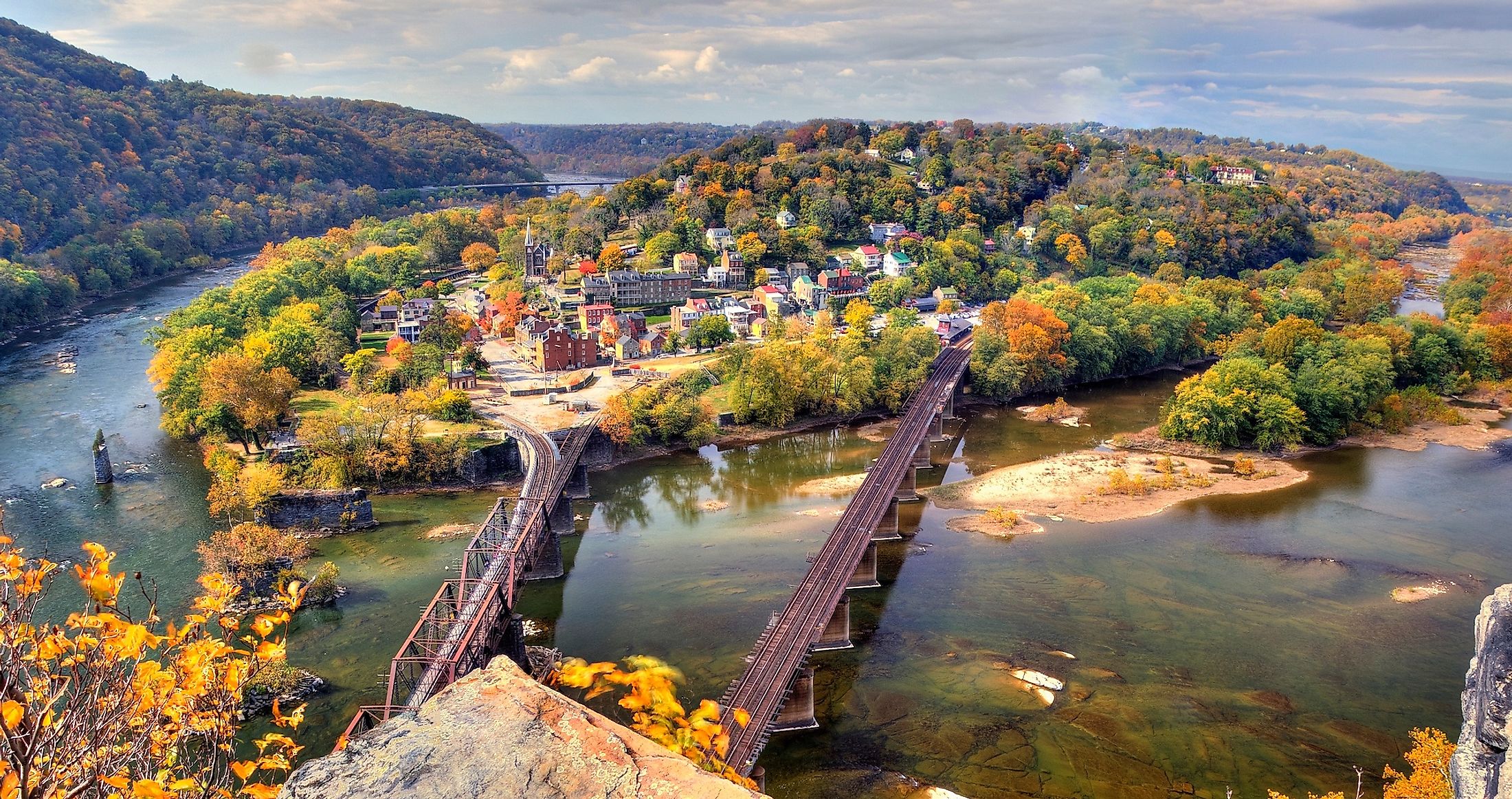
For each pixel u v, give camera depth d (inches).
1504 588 999.6
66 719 645.9
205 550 4116.6
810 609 3555.6
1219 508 5275.6
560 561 4488.2
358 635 3742.6
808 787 2876.5
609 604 4133.9
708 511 5398.6
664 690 1065.5
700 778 569.3
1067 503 5359.3
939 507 5359.3
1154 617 3959.2
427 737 593.9
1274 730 3139.8
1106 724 3166.8
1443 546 4734.3
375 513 5221.5
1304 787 2851.9
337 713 3144.7
